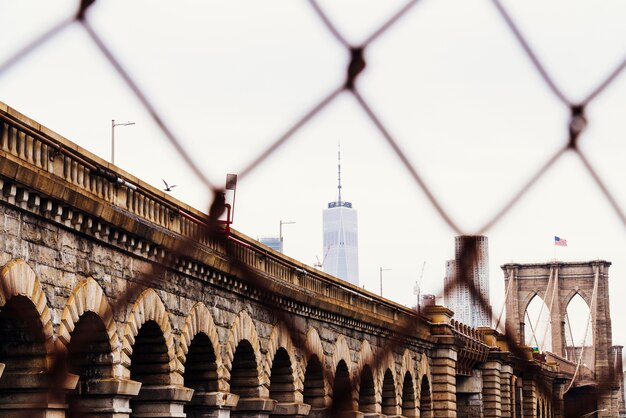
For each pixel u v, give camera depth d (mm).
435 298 10883
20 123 23203
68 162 25766
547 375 90188
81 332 28203
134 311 29781
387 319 58094
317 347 47312
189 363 36656
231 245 36094
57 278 25453
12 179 22453
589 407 39625
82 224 26438
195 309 34562
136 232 29000
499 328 12961
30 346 24828
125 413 29000
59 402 25266
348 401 52000
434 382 68125
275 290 40906
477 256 9242
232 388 40688
